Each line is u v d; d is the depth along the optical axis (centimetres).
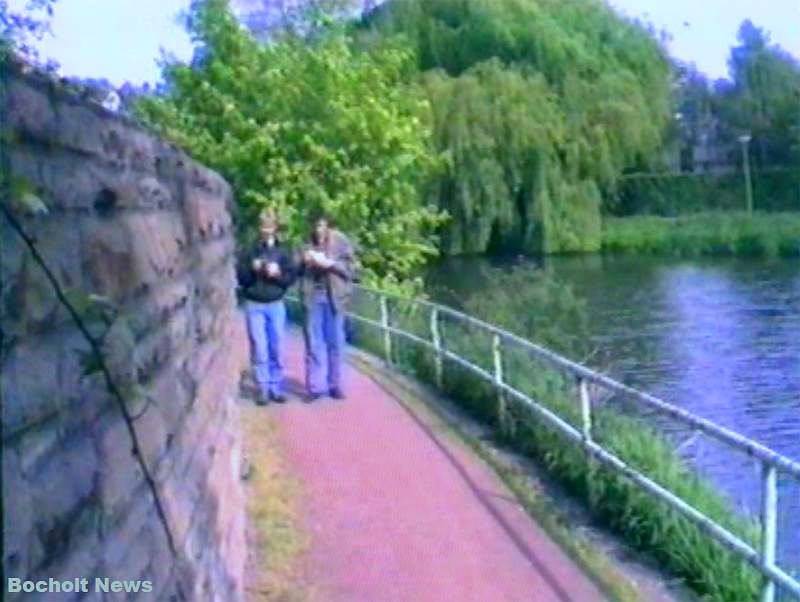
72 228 223
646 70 3694
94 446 224
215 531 413
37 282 193
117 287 260
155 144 342
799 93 5059
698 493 626
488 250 3036
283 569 573
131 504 253
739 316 2378
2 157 179
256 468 758
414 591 551
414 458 804
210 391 455
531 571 580
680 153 4466
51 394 196
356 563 588
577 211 3148
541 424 798
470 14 3234
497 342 885
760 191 4491
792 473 449
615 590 553
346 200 1784
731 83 5188
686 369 1767
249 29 2020
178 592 302
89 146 243
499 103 2973
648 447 674
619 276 3150
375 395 1034
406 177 1908
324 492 715
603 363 1286
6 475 169
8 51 206
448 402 1012
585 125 3209
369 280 1741
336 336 1005
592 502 680
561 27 3472
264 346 979
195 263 438
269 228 981
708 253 3703
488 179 2920
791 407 1491
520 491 727
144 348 287
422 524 655
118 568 235
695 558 574
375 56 2020
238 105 1838
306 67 1834
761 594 495
